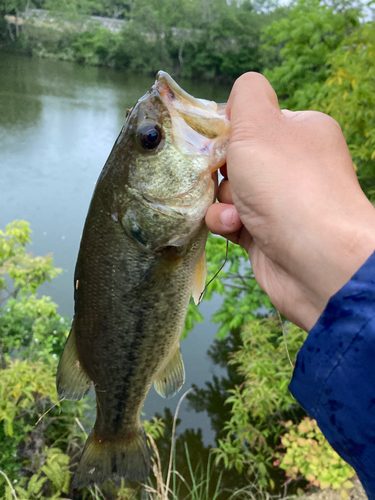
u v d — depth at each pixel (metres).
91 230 0.28
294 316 0.22
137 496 0.82
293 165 0.20
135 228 0.27
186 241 0.27
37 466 0.73
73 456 0.76
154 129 0.25
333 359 0.15
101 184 0.27
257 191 0.20
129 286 0.28
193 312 0.96
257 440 0.94
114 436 0.31
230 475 0.91
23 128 2.82
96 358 0.29
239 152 0.21
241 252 0.96
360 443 0.15
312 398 0.16
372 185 1.07
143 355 0.29
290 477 0.86
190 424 1.05
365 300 0.15
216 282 0.95
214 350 1.30
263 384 0.85
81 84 4.03
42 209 1.92
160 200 0.26
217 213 0.25
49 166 2.38
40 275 0.96
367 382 0.15
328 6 1.68
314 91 1.36
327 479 0.73
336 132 0.22
